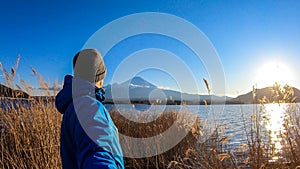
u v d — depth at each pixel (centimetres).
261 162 310
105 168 86
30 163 356
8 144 391
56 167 361
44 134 385
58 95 122
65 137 111
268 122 336
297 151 317
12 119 409
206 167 334
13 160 348
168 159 525
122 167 103
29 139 387
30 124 403
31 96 448
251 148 327
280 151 325
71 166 110
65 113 114
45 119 404
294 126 342
